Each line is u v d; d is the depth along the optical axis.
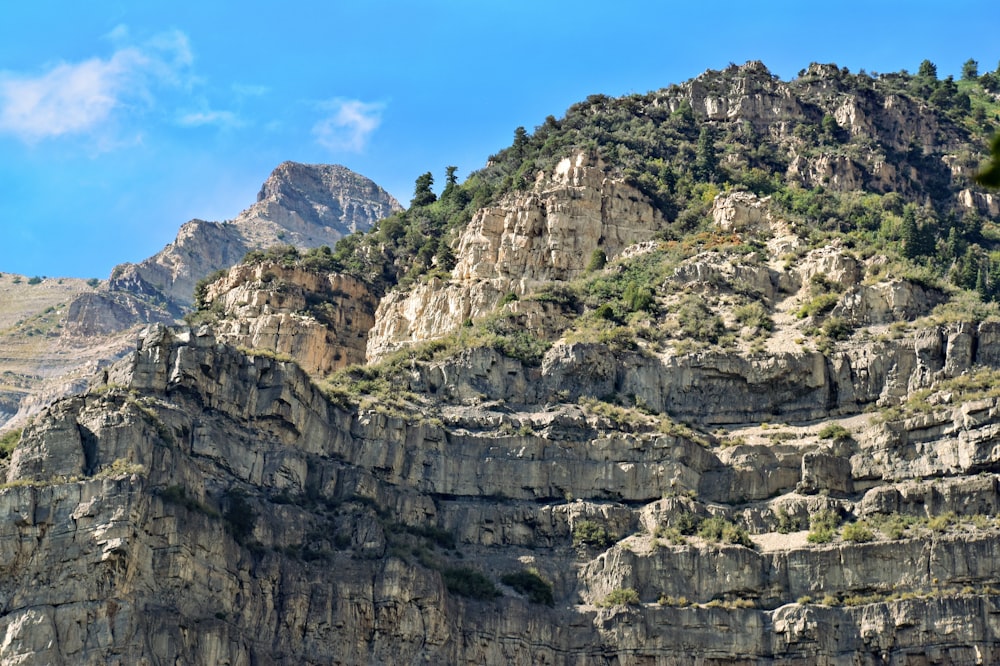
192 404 140.88
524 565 144.25
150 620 119.62
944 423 149.00
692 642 136.75
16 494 121.38
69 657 115.94
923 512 144.38
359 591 132.75
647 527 147.38
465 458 153.88
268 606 130.38
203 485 134.00
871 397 159.62
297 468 143.75
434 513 148.75
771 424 160.75
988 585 136.12
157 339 142.50
